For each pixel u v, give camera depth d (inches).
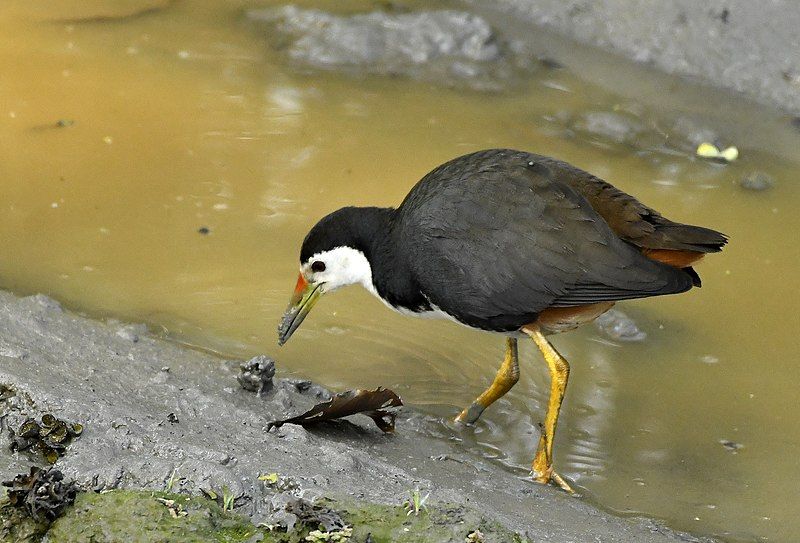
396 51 622.8
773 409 403.2
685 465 374.6
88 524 268.8
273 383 377.4
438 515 276.2
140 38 629.0
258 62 611.5
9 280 438.0
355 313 447.8
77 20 645.3
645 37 619.5
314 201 501.0
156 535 264.8
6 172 507.5
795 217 505.4
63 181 505.7
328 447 321.7
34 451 298.7
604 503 351.9
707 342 437.7
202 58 611.5
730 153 545.3
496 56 622.2
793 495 360.2
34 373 338.3
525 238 346.9
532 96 593.0
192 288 446.3
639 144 554.9
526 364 425.4
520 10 650.8
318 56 617.6
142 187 506.6
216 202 499.2
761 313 453.1
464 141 550.6
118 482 283.9
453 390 405.4
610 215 348.5
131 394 345.1
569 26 636.7
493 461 370.3
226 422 337.1
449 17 634.8
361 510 277.3
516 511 314.5
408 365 417.4
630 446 383.6
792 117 569.3
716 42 606.5
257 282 453.1
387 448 353.1
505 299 352.5
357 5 661.9
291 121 561.9
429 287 361.1
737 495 359.9
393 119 568.1
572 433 390.0
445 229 354.0
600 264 342.3
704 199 515.2
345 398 346.6
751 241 490.6
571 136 559.2
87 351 378.6
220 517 273.1
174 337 413.7
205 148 536.1
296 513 271.6
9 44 609.9
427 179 370.9
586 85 601.3
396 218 374.9
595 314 362.3
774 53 594.6
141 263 458.9
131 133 542.3
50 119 547.2
